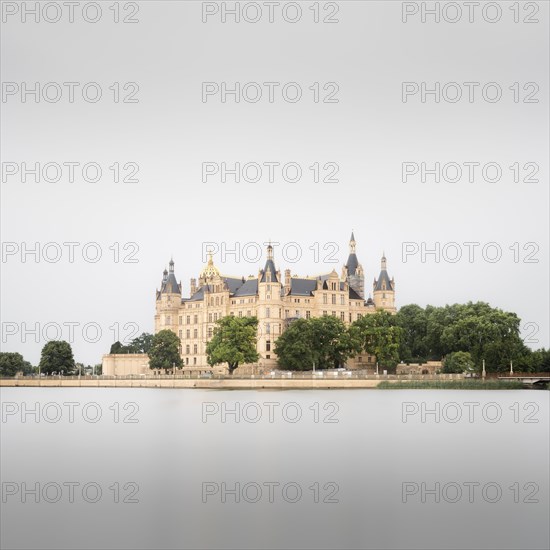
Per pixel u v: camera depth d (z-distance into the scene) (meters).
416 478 69.06
